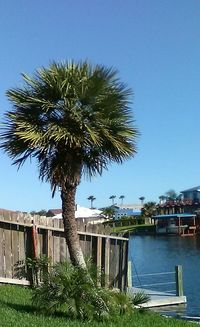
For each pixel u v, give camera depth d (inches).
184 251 2444.6
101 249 663.1
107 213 5777.6
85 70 459.5
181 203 4601.4
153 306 692.1
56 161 462.9
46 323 378.9
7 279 583.8
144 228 4522.6
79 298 417.1
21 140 451.5
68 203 468.4
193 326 466.6
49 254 617.0
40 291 425.1
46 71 459.5
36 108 454.3
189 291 978.1
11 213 597.6
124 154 472.4
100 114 455.5
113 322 420.8
